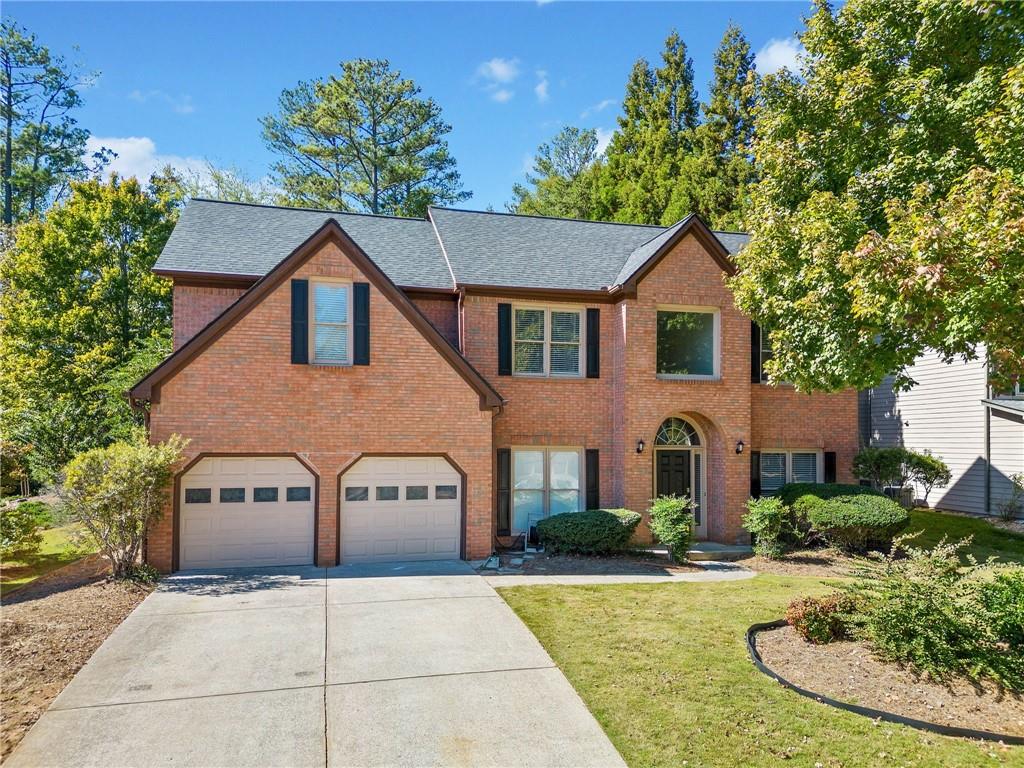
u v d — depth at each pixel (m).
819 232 9.99
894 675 7.02
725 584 11.55
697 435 16.58
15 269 24.67
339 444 12.94
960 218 6.69
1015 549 15.77
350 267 13.16
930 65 10.93
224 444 12.38
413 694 6.67
